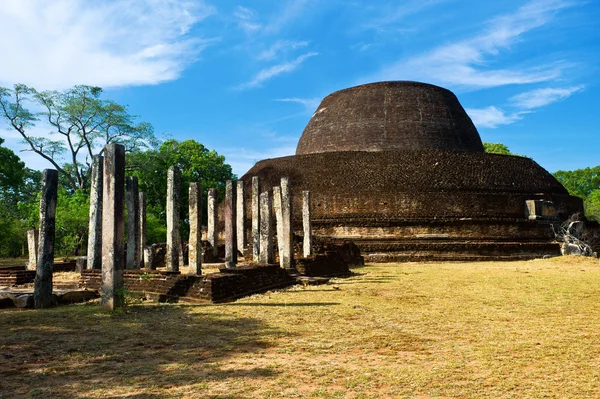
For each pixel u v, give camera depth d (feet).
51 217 36.37
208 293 37.17
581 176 219.82
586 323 28.53
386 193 105.29
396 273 67.21
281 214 57.00
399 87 132.46
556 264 84.84
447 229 103.24
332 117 134.00
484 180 109.40
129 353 21.43
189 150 143.95
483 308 34.30
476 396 15.90
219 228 123.65
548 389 16.57
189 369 18.93
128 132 132.67
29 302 34.91
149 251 57.00
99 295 40.65
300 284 51.62
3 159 103.86
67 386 16.85
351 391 16.35
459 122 132.05
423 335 25.21
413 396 15.89
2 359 20.39
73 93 126.72
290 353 21.49
